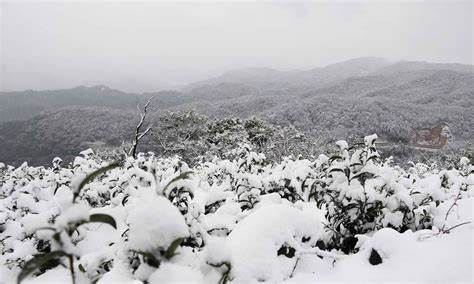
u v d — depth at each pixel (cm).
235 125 3291
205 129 3222
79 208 156
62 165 689
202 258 202
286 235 250
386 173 330
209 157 2508
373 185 317
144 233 188
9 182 730
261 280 220
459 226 292
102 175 653
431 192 359
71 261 156
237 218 332
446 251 236
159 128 3133
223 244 200
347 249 301
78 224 160
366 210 309
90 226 367
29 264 143
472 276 207
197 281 191
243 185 414
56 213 321
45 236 223
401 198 310
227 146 2817
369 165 319
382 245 251
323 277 238
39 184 552
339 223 308
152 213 192
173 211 196
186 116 3203
